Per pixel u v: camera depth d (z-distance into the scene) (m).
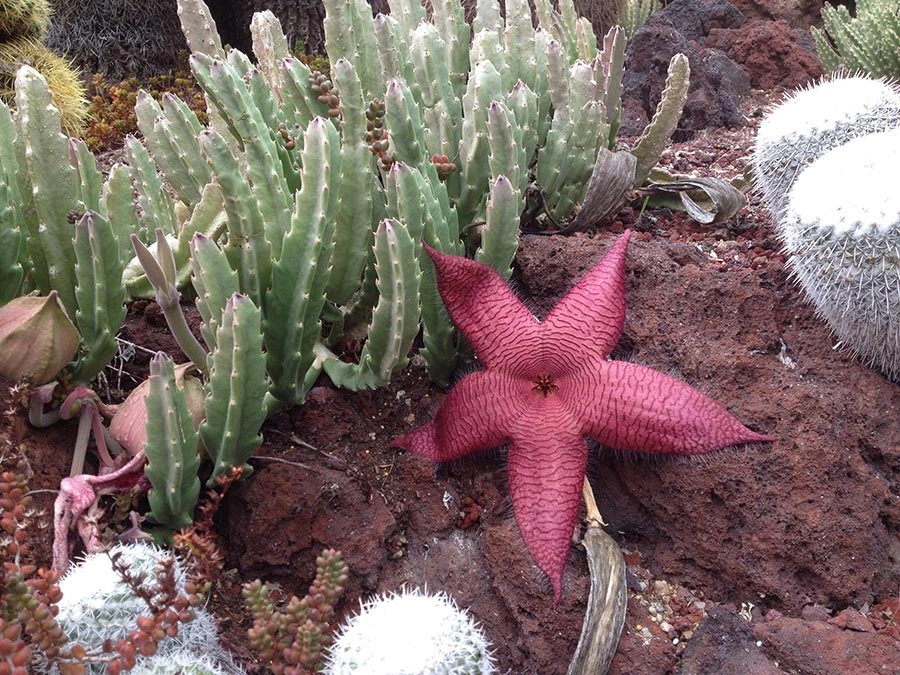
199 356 0.54
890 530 0.55
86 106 1.27
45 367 0.50
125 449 0.53
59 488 0.52
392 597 0.52
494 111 0.59
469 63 0.79
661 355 0.59
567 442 0.50
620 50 0.79
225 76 0.53
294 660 0.41
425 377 0.61
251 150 0.54
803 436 0.54
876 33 1.21
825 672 0.47
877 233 0.53
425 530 0.54
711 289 0.62
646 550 0.55
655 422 0.50
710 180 0.78
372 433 0.58
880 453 0.56
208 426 0.51
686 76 0.77
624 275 0.55
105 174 1.07
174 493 0.49
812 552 0.52
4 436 0.48
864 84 0.71
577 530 0.53
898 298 0.54
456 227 0.62
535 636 0.50
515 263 0.66
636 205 0.83
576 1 1.49
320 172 0.52
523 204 0.72
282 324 0.53
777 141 0.71
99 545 0.47
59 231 0.54
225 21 1.83
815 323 0.62
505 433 0.52
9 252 0.52
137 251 0.49
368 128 0.58
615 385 0.51
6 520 0.41
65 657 0.40
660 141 0.80
